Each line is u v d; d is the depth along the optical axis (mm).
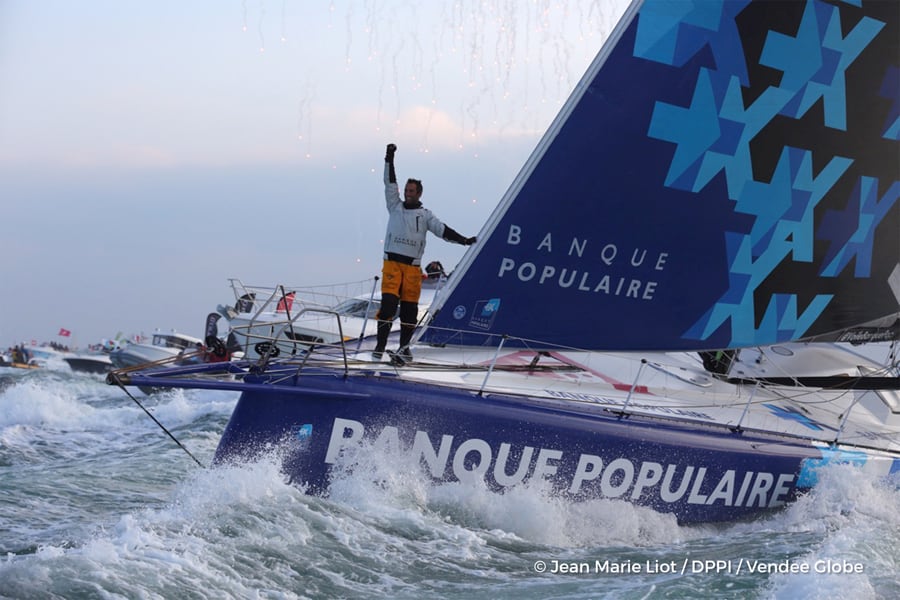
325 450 25281
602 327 28875
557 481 27062
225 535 22188
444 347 30984
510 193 27594
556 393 29641
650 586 21516
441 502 25875
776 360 36438
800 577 21109
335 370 26453
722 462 29016
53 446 41062
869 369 36469
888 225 32812
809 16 29906
